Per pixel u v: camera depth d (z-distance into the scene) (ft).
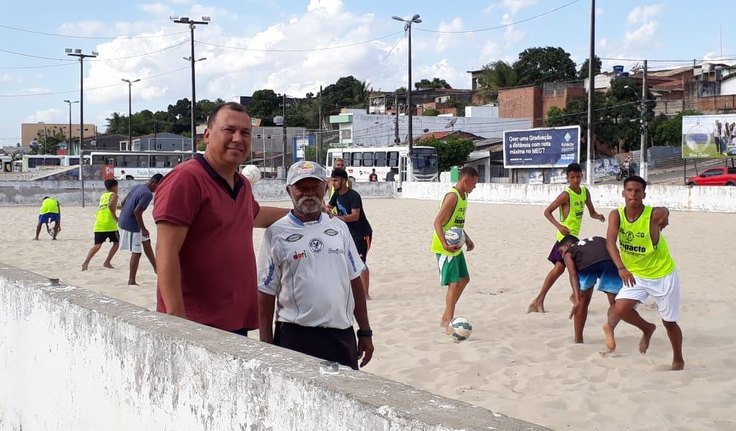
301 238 14.98
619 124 207.92
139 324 11.08
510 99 250.37
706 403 18.43
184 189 13.00
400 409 6.94
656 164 190.70
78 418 12.87
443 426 6.49
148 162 213.46
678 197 97.40
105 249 58.49
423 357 23.88
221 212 13.39
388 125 250.98
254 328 14.11
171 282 12.76
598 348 24.49
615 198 106.11
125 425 11.38
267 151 282.77
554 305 32.71
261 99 390.21
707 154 143.02
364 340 16.08
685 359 22.97
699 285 37.14
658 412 17.79
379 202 136.67
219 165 13.56
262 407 8.55
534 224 78.64
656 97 238.07
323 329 14.97
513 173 168.35
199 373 9.64
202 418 9.58
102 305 12.75
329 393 7.61
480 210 105.91
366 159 187.42
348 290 15.49
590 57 120.78
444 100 341.41
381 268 46.62
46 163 290.35
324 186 15.21
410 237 66.69
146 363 10.78
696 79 244.22
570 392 19.69
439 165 203.31
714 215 85.92
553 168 158.61
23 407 15.30
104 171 203.92
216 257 13.35
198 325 10.96
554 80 311.47
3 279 16.40
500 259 49.11
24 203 126.62
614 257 22.67
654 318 29.25
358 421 7.23
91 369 12.39
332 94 407.23
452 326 26.11
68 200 129.39
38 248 59.36
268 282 15.21
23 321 15.26
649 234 21.90
